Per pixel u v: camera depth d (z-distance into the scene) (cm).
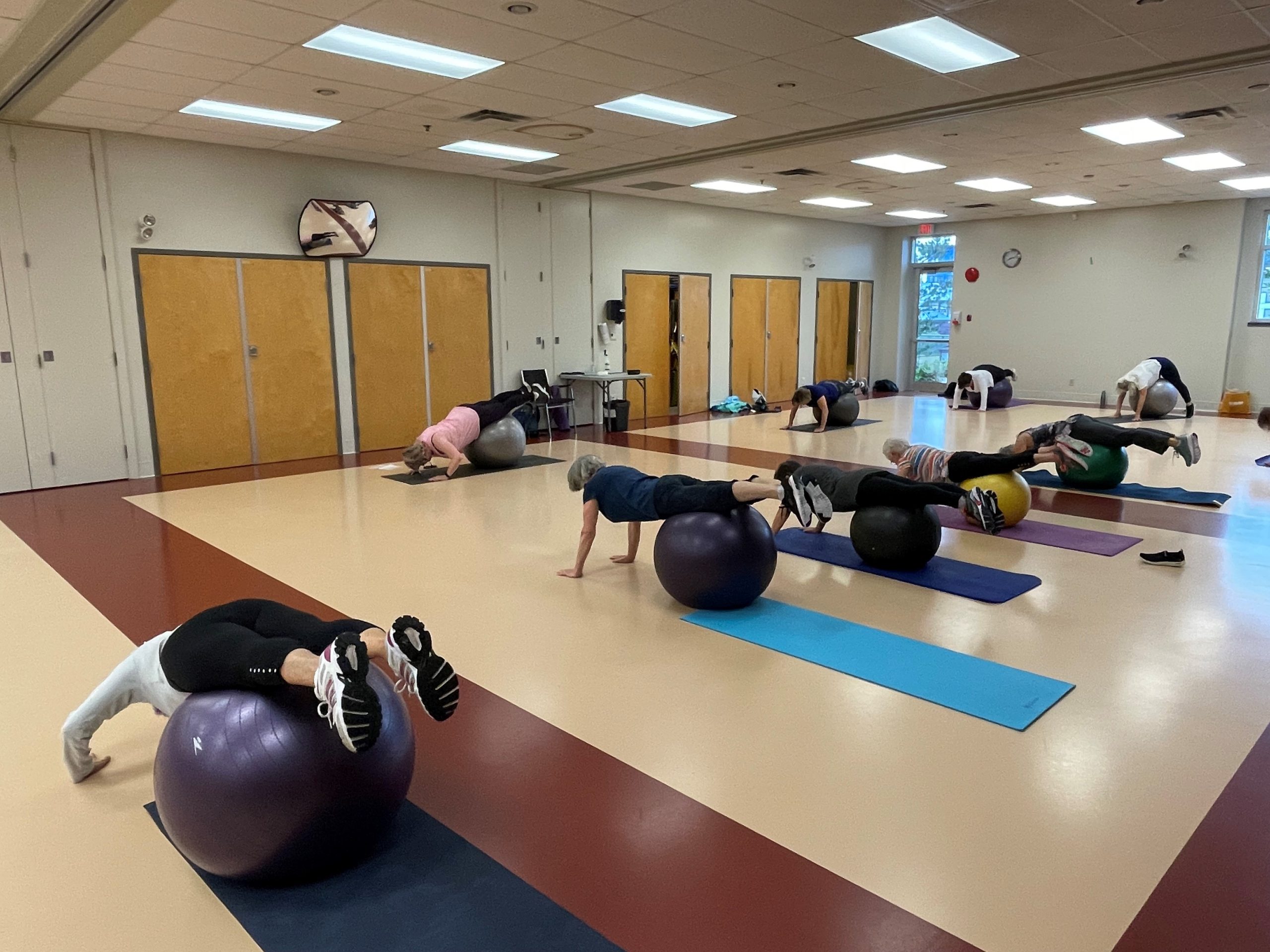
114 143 750
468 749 287
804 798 257
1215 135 801
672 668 353
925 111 711
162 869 226
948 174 1008
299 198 867
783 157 902
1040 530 575
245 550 537
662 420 1220
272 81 596
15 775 276
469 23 491
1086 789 261
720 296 1329
